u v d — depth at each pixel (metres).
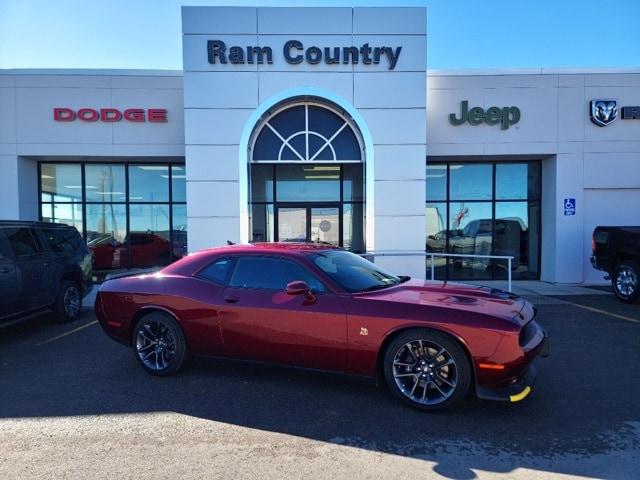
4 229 7.08
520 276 14.04
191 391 4.91
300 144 11.59
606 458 3.50
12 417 4.30
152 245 13.99
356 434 3.91
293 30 11.25
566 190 12.90
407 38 11.30
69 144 12.47
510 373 4.08
